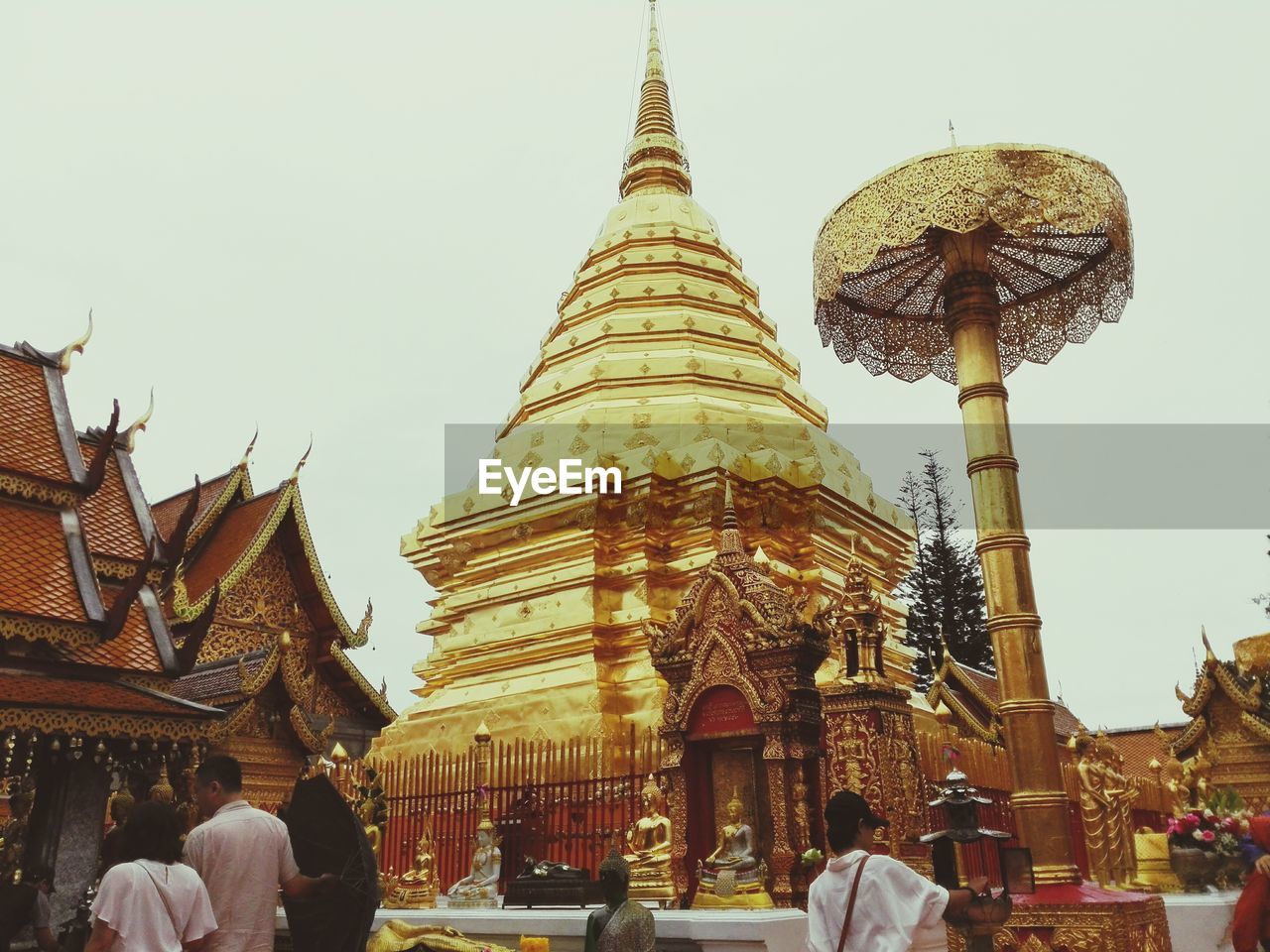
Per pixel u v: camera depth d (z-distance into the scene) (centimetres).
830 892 554
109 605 1560
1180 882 1218
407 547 2117
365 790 1284
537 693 1612
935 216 1014
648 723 1509
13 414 1544
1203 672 2370
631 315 2209
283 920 1014
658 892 1008
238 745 2031
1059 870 912
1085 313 1298
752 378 2055
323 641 2886
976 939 658
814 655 1031
